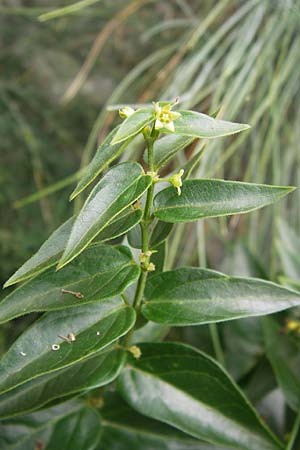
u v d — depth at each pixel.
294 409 0.37
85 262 0.28
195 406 0.31
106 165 0.24
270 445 0.31
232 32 0.61
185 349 0.31
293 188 0.26
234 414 0.31
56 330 0.28
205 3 0.68
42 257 0.26
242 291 0.29
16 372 0.27
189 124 0.25
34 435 0.33
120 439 0.35
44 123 0.77
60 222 0.68
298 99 0.59
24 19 0.79
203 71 0.54
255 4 0.59
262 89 0.56
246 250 0.46
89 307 0.28
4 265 0.66
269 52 0.54
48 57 0.79
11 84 0.76
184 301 0.29
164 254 0.31
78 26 0.77
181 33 0.72
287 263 0.45
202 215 0.26
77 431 0.33
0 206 0.72
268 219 0.57
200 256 0.48
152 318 0.29
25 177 0.74
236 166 0.58
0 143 0.74
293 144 0.57
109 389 0.36
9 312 0.27
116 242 0.41
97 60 0.77
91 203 0.24
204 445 0.34
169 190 0.27
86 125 0.77
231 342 0.45
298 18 0.56
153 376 0.32
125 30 0.75
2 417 0.29
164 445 0.34
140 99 0.61
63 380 0.29
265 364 0.42
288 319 0.43
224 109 0.51
